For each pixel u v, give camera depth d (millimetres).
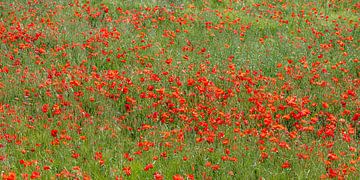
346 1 17656
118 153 7668
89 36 12789
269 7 16047
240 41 13344
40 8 14664
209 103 9430
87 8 14500
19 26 12633
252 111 8930
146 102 9453
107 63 11570
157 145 7965
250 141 8055
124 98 9734
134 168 7254
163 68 10953
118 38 12586
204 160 7449
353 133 8453
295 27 15039
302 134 8453
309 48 12508
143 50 12180
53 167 7219
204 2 16734
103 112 9078
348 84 10648
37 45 12305
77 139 8148
